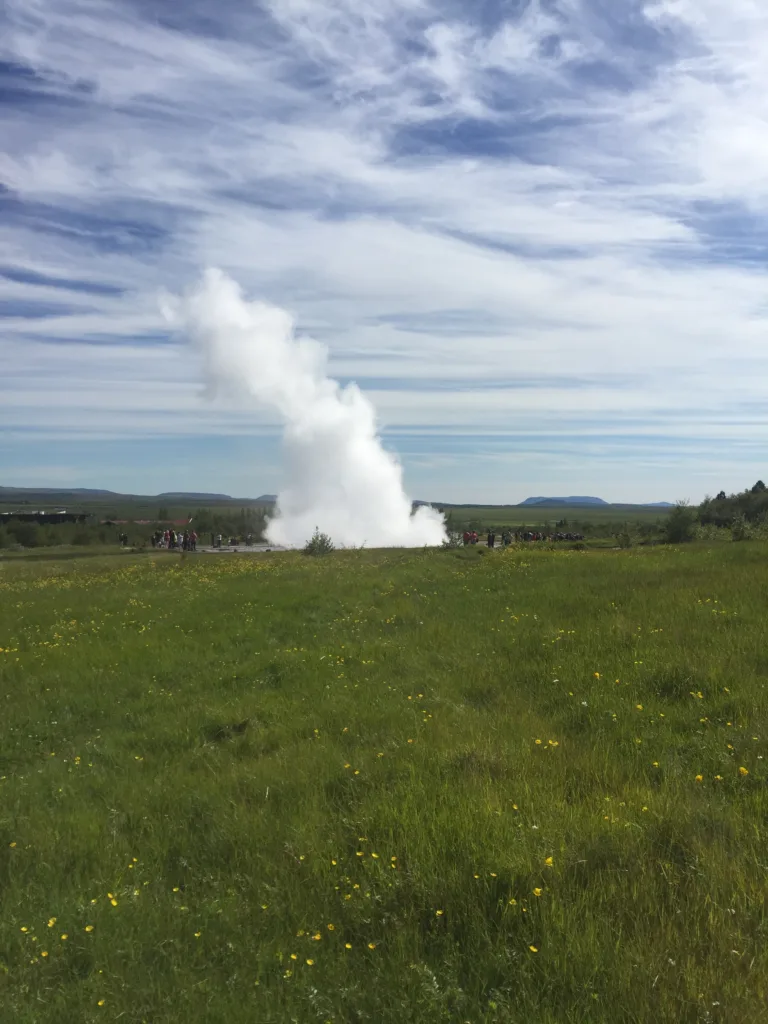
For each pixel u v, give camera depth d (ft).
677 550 90.58
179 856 21.33
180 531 313.53
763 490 226.58
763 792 21.16
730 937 15.01
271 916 17.62
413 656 42.04
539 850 18.51
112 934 17.21
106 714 37.81
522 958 15.07
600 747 26.17
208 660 46.52
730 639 37.17
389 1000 14.39
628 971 14.21
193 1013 14.35
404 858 19.22
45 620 65.67
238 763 28.86
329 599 65.00
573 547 138.31
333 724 31.99
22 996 15.05
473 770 24.48
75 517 359.25
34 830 23.47
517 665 37.83
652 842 18.84
